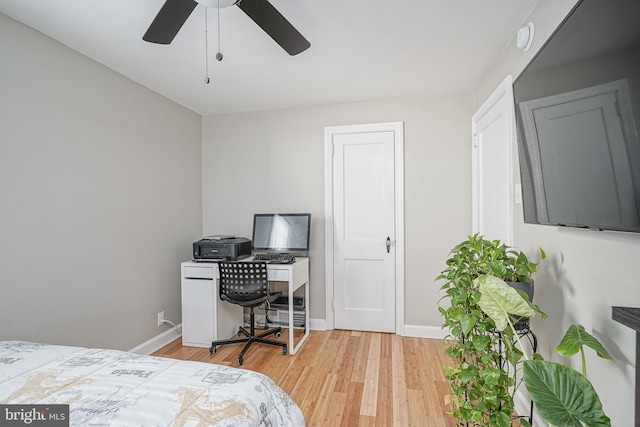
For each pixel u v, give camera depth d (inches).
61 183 77.5
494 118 88.3
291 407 46.2
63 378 42.2
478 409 48.3
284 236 121.2
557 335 55.8
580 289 48.9
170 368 46.1
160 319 110.3
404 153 117.0
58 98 76.9
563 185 44.4
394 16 67.6
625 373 38.9
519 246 71.6
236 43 78.0
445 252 114.0
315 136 125.3
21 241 68.9
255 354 103.6
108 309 90.0
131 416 34.3
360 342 112.3
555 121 45.2
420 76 98.2
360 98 116.9
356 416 71.7
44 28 71.4
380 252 120.9
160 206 111.3
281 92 110.7
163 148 113.1
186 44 78.2
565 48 41.8
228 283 102.7
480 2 63.2
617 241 40.7
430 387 83.3
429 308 115.9
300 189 127.2
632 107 30.5
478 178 106.3
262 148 130.7
